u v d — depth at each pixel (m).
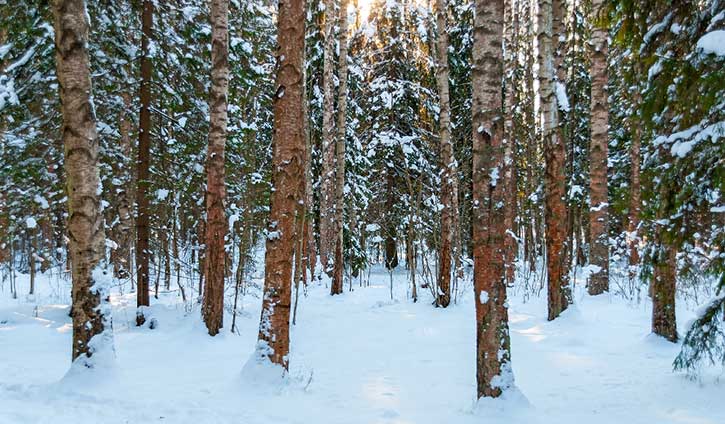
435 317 11.34
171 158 11.48
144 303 10.27
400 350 8.10
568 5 17.39
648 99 5.44
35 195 10.76
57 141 9.99
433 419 4.74
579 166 18.94
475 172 5.06
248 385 5.65
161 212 12.47
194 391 5.56
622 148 16.48
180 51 10.71
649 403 5.02
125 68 10.95
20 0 8.79
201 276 11.31
